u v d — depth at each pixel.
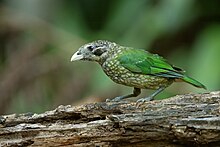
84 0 16.61
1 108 14.89
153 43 15.50
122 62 9.41
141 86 9.51
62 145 8.48
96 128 8.42
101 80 14.30
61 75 14.98
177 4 15.31
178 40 15.72
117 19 15.90
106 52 9.55
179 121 8.23
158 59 9.47
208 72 13.91
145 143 8.41
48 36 15.57
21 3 16.17
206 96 8.58
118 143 8.44
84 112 8.61
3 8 16.09
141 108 8.54
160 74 9.38
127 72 9.41
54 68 15.01
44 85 14.97
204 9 15.89
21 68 15.06
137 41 15.23
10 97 14.94
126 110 8.56
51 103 14.87
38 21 15.80
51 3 16.27
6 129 8.52
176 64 14.98
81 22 16.11
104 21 16.61
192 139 8.26
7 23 15.78
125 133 8.35
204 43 14.56
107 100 9.02
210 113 8.38
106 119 8.43
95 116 8.62
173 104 8.49
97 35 15.57
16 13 16.02
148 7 15.76
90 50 9.60
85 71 14.82
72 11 16.28
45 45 15.47
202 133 8.20
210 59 14.12
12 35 15.77
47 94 14.95
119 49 9.53
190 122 8.20
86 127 8.43
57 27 15.92
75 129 8.45
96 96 14.02
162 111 8.40
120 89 14.08
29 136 8.51
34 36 15.59
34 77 15.00
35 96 14.94
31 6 16.14
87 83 14.73
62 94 14.78
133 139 8.38
